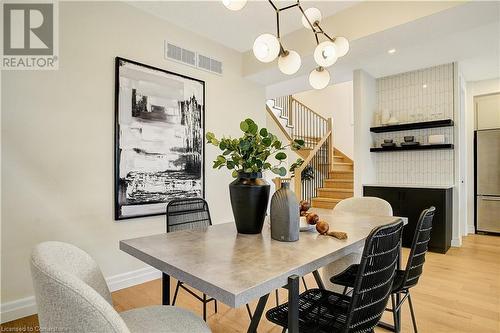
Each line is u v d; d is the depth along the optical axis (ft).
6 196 6.70
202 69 10.84
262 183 5.11
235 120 12.11
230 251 4.02
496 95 15.05
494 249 12.56
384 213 7.06
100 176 8.13
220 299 2.74
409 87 14.40
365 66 13.47
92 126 7.98
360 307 3.50
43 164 7.20
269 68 11.46
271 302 7.75
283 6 8.82
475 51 11.66
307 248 4.13
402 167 14.57
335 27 9.23
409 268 4.87
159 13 9.31
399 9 7.94
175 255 3.85
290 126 21.97
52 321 2.30
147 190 9.05
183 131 10.06
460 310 7.23
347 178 20.02
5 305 6.62
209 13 9.30
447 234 12.20
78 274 3.49
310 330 3.85
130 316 3.82
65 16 7.61
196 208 6.82
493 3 6.86
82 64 7.85
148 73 9.14
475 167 15.52
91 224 7.96
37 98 7.14
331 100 25.08
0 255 6.60
